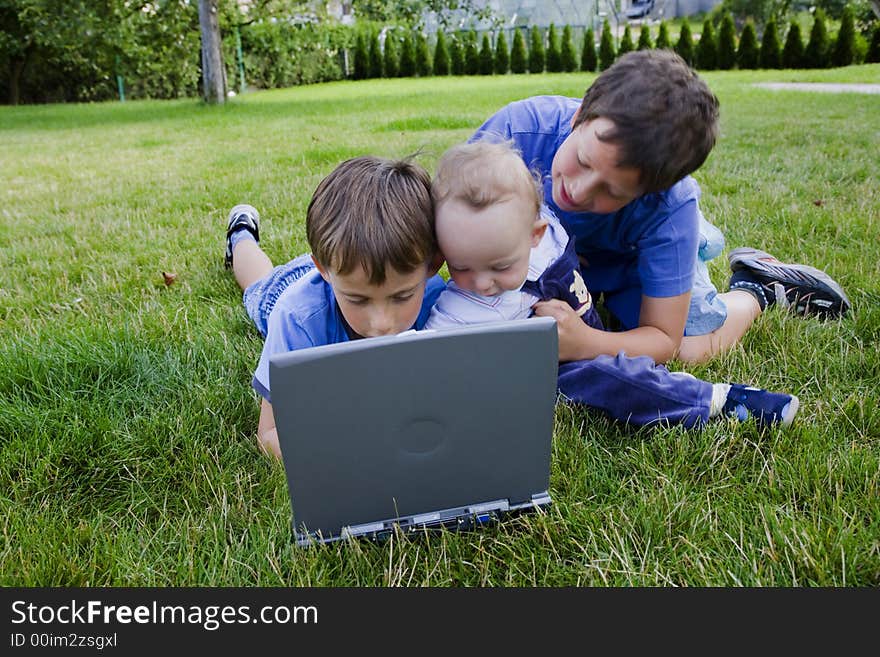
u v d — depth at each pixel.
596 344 2.09
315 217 1.66
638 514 1.66
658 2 30.56
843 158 5.41
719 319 2.39
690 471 1.83
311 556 1.59
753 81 14.70
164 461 1.92
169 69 16.42
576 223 2.20
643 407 1.99
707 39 20.45
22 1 13.30
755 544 1.60
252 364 2.37
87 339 2.45
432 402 1.48
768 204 4.03
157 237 3.92
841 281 2.86
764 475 1.79
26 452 1.91
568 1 25.58
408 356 1.41
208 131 9.49
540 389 1.52
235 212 3.27
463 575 1.58
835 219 3.64
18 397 2.17
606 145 1.70
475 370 1.46
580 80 17.06
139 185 5.52
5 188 5.77
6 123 12.32
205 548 1.64
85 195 5.24
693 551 1.58
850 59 19.05
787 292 2.60
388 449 1.52
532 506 1.68
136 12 13.40
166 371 2.32
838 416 1.99
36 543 1.66
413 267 1.64
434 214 1.69
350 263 1.59
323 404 1.42
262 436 1.98
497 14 24.92
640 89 1.69
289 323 1.85
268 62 22.92
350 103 13.12
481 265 1.71
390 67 24.55
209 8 13.41
